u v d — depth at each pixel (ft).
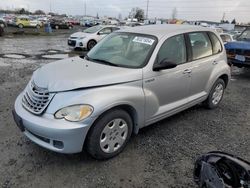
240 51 28.37
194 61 16.01
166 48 14.26
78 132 10.66
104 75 11.99
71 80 11.36
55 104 10.94
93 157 11.89
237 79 29.66
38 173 11.03
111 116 11.63
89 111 10.81
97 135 11.32
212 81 17.79
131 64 13.41
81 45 52.08
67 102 10.84
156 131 15.24
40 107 11.24
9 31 97.76
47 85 11.51
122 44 14.96
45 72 12.76
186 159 12.48
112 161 12.07
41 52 47.80
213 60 17.70
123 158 12.33
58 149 10.85
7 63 34.94
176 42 14.97
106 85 11.70
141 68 13.01
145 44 14.14
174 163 12.12
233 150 13.51
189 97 16.34
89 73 12.16
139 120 13.07
